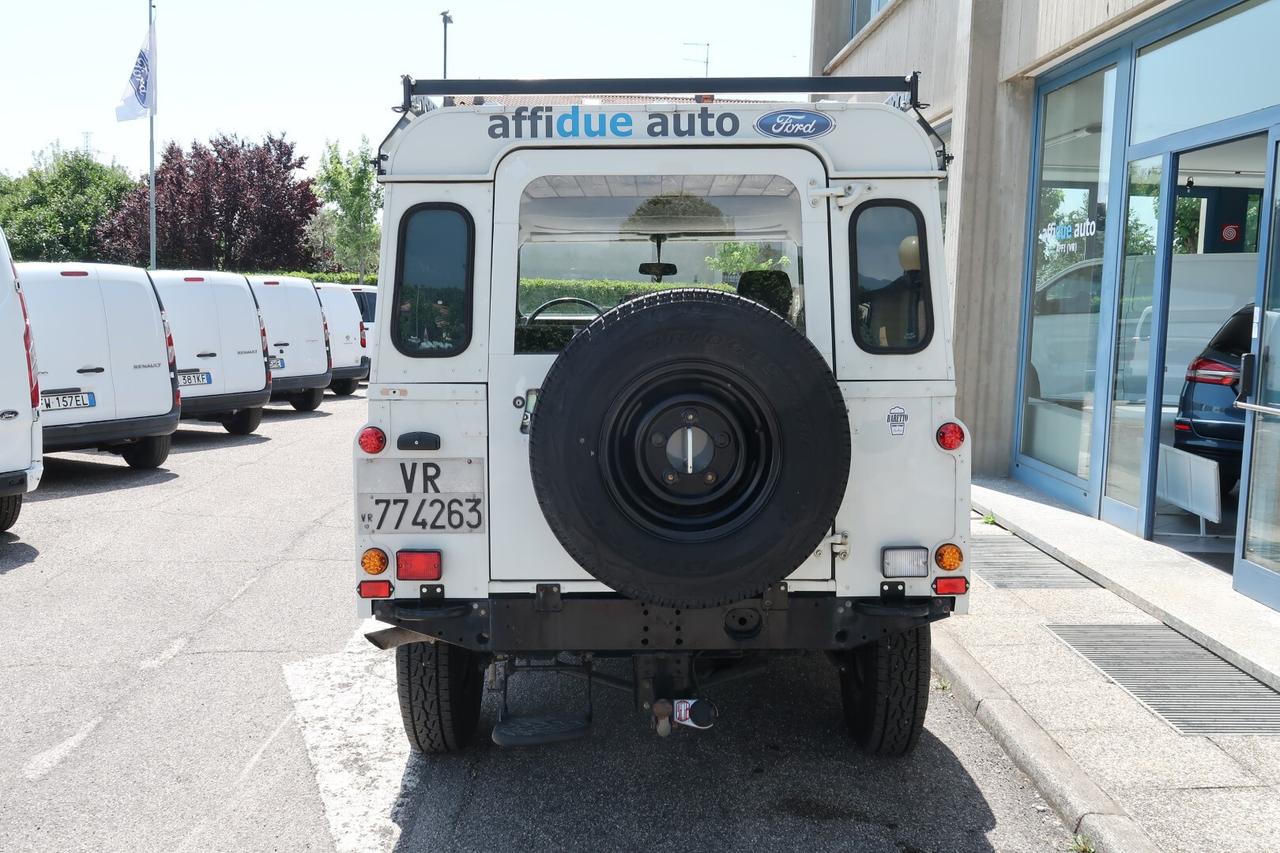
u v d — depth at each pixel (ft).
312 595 22.57
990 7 30.58
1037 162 30.55
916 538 12.56
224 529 28.78
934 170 12.48
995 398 32.01
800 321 12.91
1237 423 25.44
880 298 12.60
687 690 12.53
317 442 47.03
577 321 13.94
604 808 13.24
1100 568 21.99
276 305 56.03
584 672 13.33
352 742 15.25
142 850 12.22
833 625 12.44
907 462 12.53
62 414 35.12
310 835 12.58
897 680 13.64
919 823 12.80
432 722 13.98
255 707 16.52
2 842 12.38
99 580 23.67
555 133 12.53
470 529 12.53
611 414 11.16
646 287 14.06
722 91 12.76
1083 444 27.68
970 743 15.10
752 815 13.01
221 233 143.84
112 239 147.95
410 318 12.56
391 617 12.53
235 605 21.85
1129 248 25.55
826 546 12.44
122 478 37.06
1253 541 19.94
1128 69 25.29
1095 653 17.81
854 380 12.52
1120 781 13.24
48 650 19.10
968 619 19.58
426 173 12.53
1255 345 19.76
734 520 11.35
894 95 13.10
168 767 14.40
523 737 12.67
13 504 27.37
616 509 11.25
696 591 11.31
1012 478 31.96
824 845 12.27
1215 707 15.56
